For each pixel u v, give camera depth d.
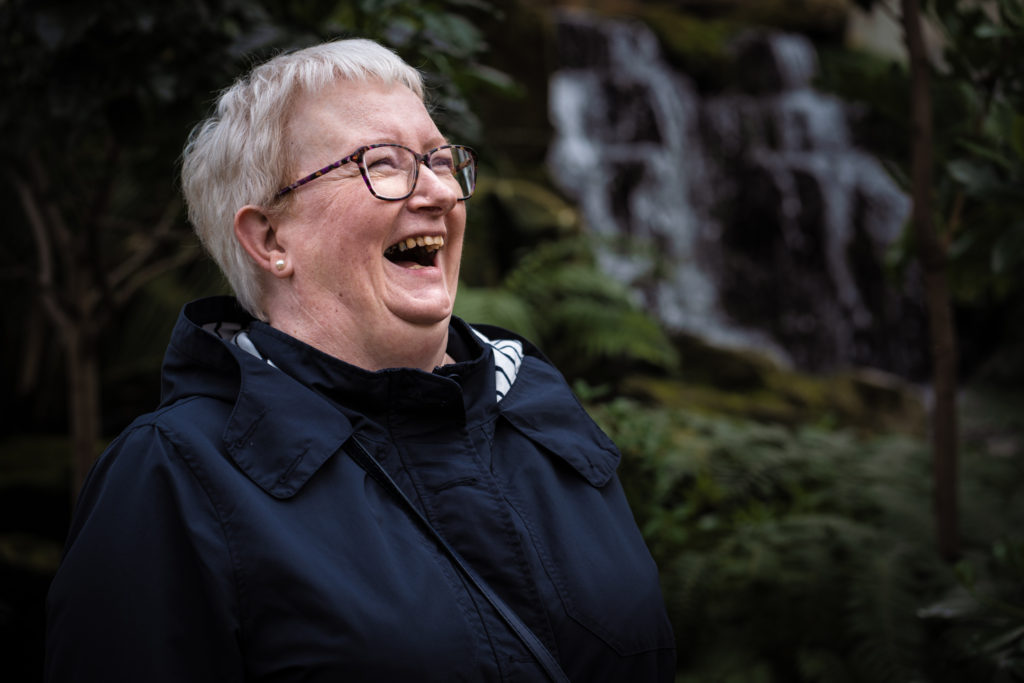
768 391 4.52
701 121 7.30
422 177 1.05
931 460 2.69
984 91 1.99
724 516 2.51
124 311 3.86
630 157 6.54
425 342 1.07
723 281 6.89
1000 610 1.68
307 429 0.95
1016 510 2.38
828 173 7.17
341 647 0.86
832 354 6.88
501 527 0.99
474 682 0.90
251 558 0.88
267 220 1.06
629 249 4.86
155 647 0.86
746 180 7.26
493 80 2.06
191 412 0.97
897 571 2.11
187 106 1.87
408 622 0.89
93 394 2.36
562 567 1.04
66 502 3.00
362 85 1.06
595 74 7.01
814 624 2.12
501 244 4.56
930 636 2.00
